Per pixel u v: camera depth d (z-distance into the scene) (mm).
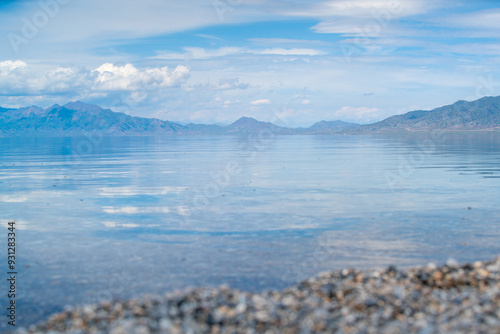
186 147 149375
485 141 178500
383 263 19062
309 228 25812
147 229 26047
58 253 21125
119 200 36781
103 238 24000
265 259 19750
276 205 33531
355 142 193625
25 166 71812
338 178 51062
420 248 21328
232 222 27672
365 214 29812
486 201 34500
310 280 15281
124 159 87062
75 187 45094
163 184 46781
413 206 32656
